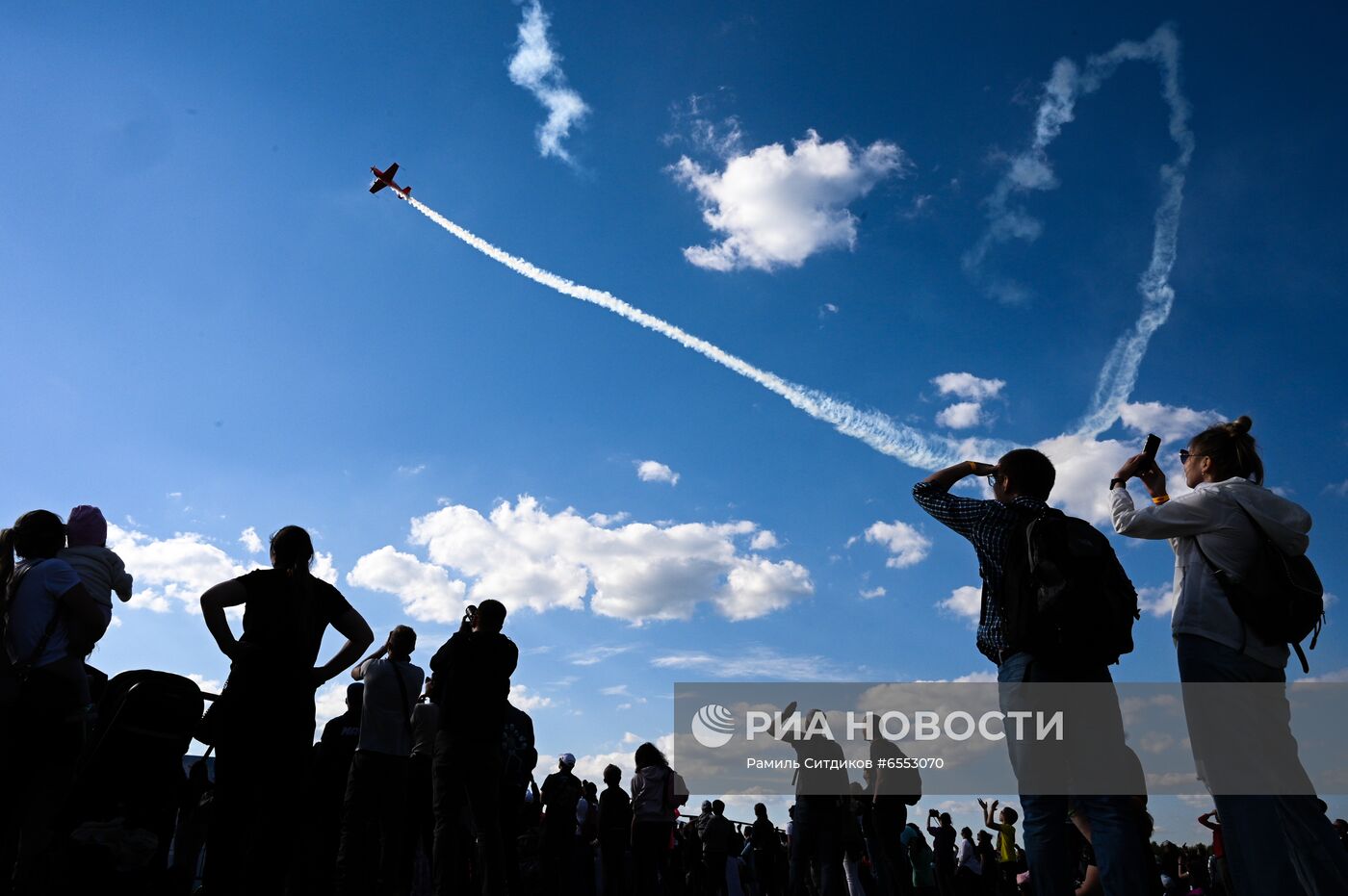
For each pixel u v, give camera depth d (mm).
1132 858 3648
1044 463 4410
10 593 5680
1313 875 4023
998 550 4184
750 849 18250
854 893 10281
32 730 5488
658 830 10680
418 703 8008
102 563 6137
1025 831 3855
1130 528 4527
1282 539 4281
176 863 7859
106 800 5203
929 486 4543
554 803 11352
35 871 5316
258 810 4941
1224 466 4648
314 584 5438
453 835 6250
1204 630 4305
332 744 8523
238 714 4938
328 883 8250
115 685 5500
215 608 5023
